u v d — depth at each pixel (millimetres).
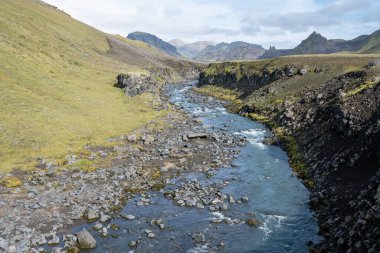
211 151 57438
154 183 43438
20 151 49094
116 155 53156
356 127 43656
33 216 34156
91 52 158250
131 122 72875
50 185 41188
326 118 56688
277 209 36656
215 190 41812
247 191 41500
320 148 49375
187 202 38219
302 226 32844
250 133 70125
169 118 81312
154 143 60844
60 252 28297
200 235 31516
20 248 28531
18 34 109812
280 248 29422
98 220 34219
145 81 110000
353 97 50156
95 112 74625
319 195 37625
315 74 90062
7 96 65000
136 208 37000
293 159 52031
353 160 38594
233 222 33969
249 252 29031
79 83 95750
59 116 65500
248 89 118562
